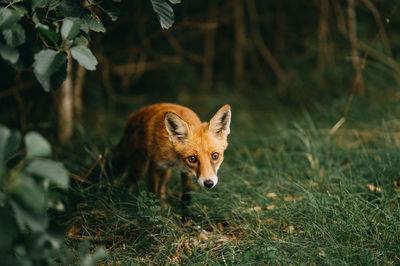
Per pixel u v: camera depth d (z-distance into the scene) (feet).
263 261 9.53
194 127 11.99
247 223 11.63
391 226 10.34
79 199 13.37
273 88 32.65
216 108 29.45
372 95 25.95
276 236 10.72
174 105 13.66
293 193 13.69
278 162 16.40
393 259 9.52
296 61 33.65
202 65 37.06
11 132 6.13
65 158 18.35
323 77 30.78
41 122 21.36
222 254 9.96
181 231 11.43
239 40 34.65
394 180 13.50
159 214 12.20
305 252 9.75
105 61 26.16
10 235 5.89
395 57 29.84
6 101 23.59
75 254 10.25
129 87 33.68
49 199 6.56
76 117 23.03
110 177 14.46
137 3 26.32
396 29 34.45
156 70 34.40
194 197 13.66
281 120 24.88
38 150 5.83
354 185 13.08
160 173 13.47
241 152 19.12
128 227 11.98
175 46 28.73
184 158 11.69
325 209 11.37
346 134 19.27
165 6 9.13
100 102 28.68
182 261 10.22
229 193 13.62
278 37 35.86
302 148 17.95
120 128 25.57
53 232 6.67
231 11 35.27
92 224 12.28
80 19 8.73
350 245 10.01
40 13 8.80
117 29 31.12
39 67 7.12
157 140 12.46
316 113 25.22
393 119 19.99
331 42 31.86
